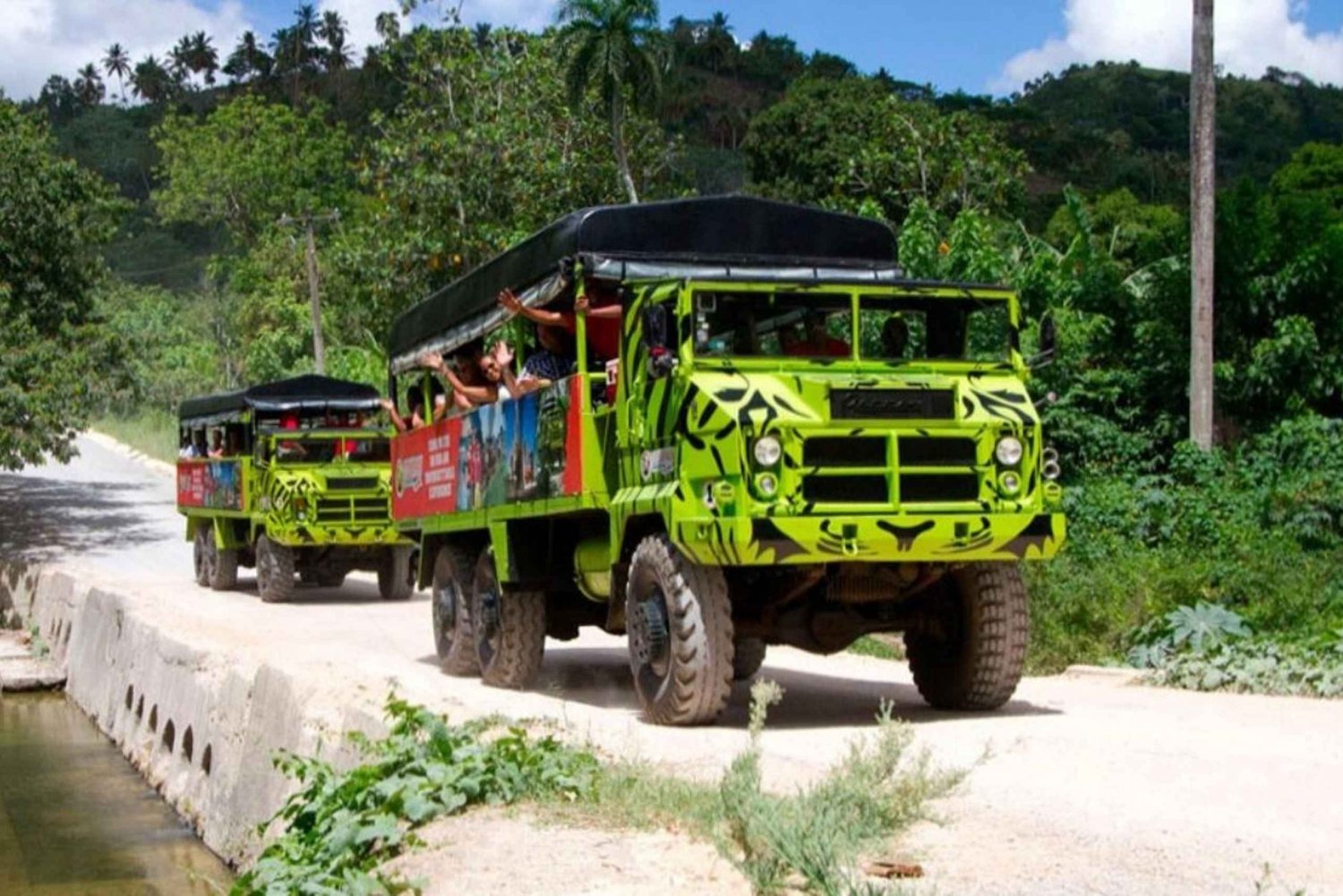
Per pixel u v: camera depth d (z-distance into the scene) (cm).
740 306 1014
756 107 14212
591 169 4178
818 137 5731
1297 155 6481
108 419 6356
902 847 620
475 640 1388
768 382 980
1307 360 2252
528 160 4094
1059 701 1151
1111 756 858
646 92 4075
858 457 970
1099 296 2447
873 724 1028
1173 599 1486
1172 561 1609
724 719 1066
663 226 1138
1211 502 1858
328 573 2498
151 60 17262
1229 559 1620
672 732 985
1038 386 2305
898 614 1093
